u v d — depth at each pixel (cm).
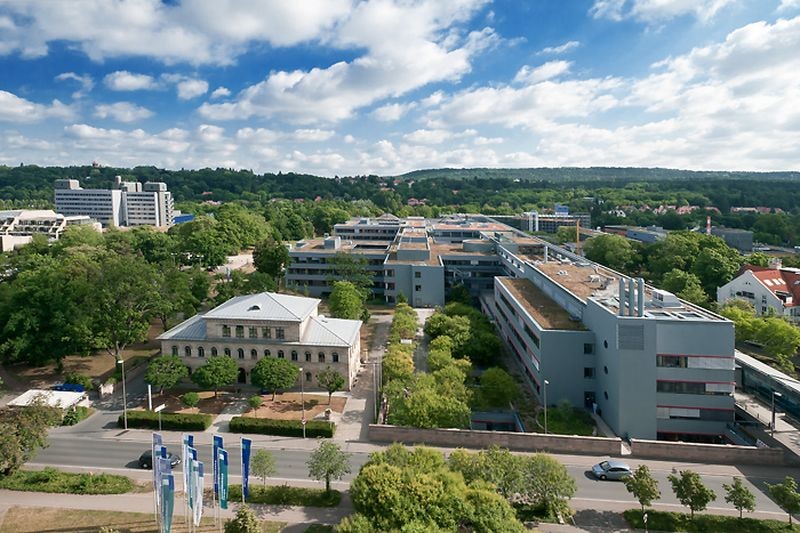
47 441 6519
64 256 13688
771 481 5712
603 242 16462
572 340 7569
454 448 6438
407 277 13900
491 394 7400
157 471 4747
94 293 8625
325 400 7869
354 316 10950
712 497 4678
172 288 11019
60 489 5341
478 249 15588
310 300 9431
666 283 12531
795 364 9406
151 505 5103
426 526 3869
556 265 11500
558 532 4700
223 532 4634
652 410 6844
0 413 5888
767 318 9556
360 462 6066
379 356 9906
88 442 6581
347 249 15638
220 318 8319
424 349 10119
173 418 6956
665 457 6219
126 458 6172
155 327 11988
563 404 7175
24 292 8988
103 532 4209
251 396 7969
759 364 7900
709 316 7150
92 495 5272
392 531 3762
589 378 7600
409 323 10425
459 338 9269
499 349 9300
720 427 6862
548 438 6378
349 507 5075
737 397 7875
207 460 6125
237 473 5772
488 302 12925
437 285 13750
